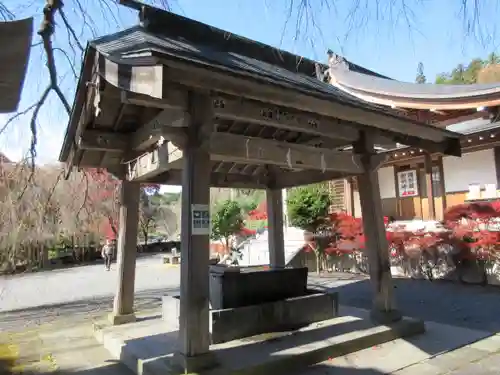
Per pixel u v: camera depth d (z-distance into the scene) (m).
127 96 3.15
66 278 13.22
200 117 3.56
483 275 8.80
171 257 17.92
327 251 11.73
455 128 11.23
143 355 3.90
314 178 5.97
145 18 4.41
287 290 5.11
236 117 3.97
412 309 6.53
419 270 10.13
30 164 4.46
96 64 3.12
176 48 3.21
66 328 5.80
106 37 3.44
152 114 4.51
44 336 5.34
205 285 3.45
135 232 5.66
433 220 10.95
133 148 5.02
